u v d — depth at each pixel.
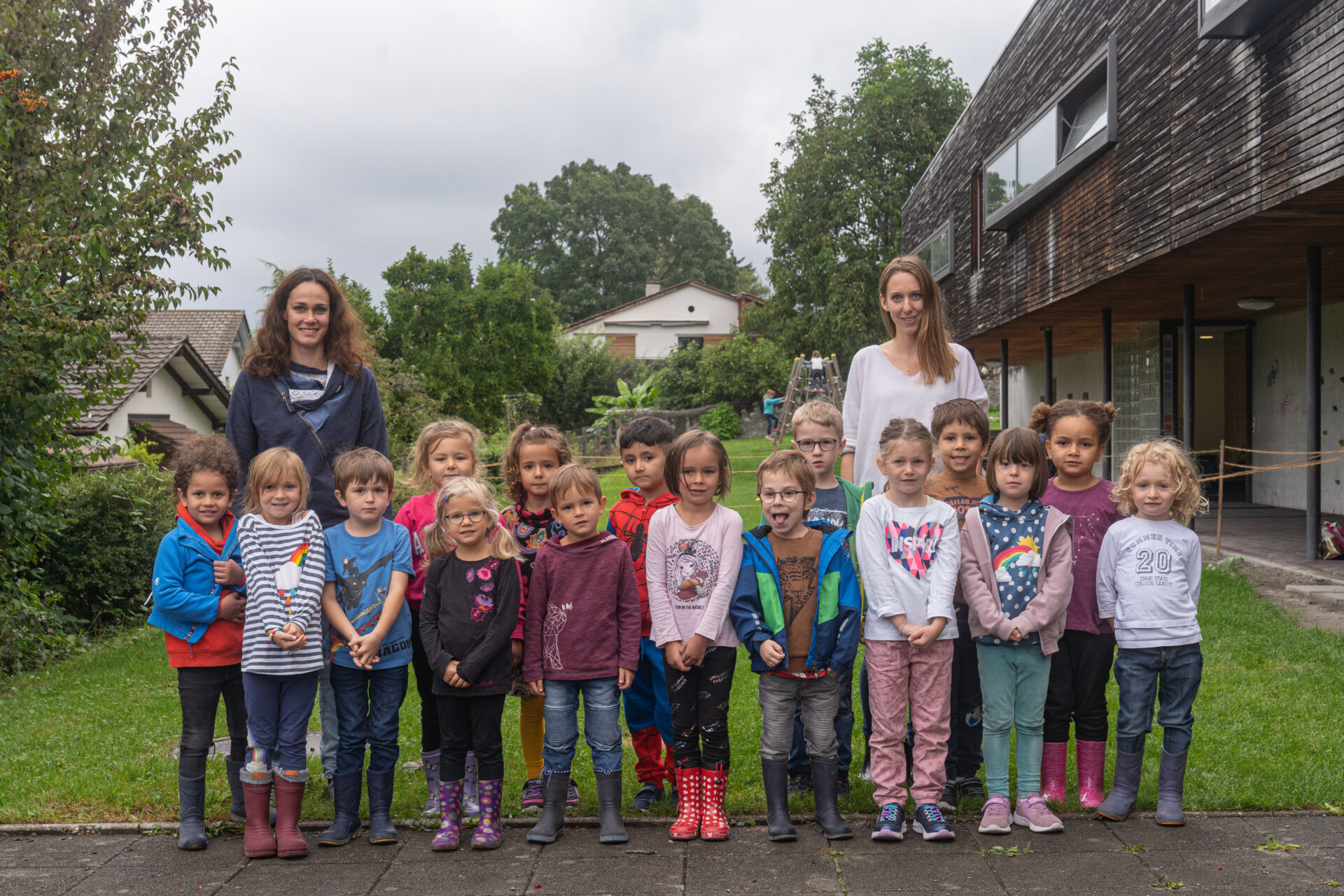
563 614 3.40
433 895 2.91
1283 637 6.09
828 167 32.81
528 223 67.81
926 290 3.88
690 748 3.41
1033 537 3.42
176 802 3.72
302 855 3.23
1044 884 2.90
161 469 10.98
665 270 70.25
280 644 3.20
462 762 3.37
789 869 3.07
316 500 3.77
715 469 3.41
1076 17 11.12
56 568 9.24
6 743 4.72
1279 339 13.36
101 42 8.77
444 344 35.56
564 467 3.44
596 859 3.18
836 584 3.32
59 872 3.13
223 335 28.69
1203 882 2.90
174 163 9.15
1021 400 22.73
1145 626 3.39
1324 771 3.74
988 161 14.81
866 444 3.97
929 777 3.33
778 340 35.50
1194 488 3.48
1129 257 9.77
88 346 7.48
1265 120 7.23
